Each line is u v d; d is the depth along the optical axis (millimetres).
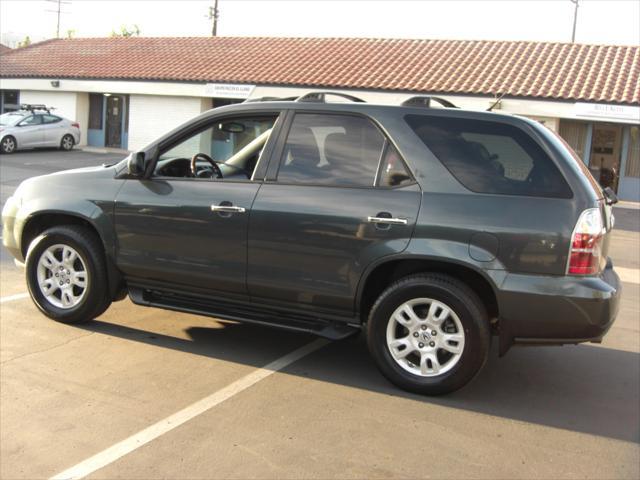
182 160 5363
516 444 3814
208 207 4824
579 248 4070
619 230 14875
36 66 29984
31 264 5477
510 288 4129
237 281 4809
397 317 4441
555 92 20109
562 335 4164
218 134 5219
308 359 5043
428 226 4277
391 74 23000
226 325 5754
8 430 3697
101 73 27656
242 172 5117
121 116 28734
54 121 26109
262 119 4969
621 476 3498
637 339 6059
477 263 4180
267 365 4863
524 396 4547
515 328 4203
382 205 4395
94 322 5613
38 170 19594
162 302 5152
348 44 27031
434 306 4340
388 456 3588
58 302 5488
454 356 4328
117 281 5293
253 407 4125
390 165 4480
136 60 29047
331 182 4590
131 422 3850
